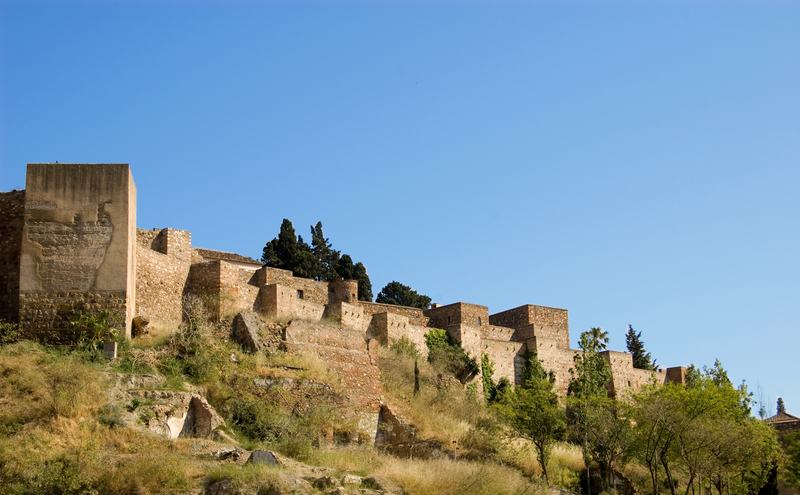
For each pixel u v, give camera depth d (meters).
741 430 47.28
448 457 42.41
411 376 52.00
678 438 45.59
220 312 45.97
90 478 28.38
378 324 57.31
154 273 44.59
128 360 37.28
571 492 40.12
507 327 68.06
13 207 40.88
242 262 60.78
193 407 36.06
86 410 32.84
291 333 45.47
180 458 30.91
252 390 40.03
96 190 39.72
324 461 34.97
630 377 71.44
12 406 32.03
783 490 59.47
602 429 47.62
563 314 71.06
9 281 39.84
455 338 61.78
